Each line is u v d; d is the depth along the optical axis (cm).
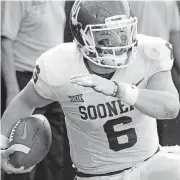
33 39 1304
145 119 977
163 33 1341
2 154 995
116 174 1002
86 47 927
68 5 1382
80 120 979
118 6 915
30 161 999
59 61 968
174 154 1003
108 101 955
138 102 911
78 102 965
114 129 973
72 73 961
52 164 1327
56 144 1317
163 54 952
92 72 959
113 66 920
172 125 1352
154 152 1003
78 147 1012
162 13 1330
